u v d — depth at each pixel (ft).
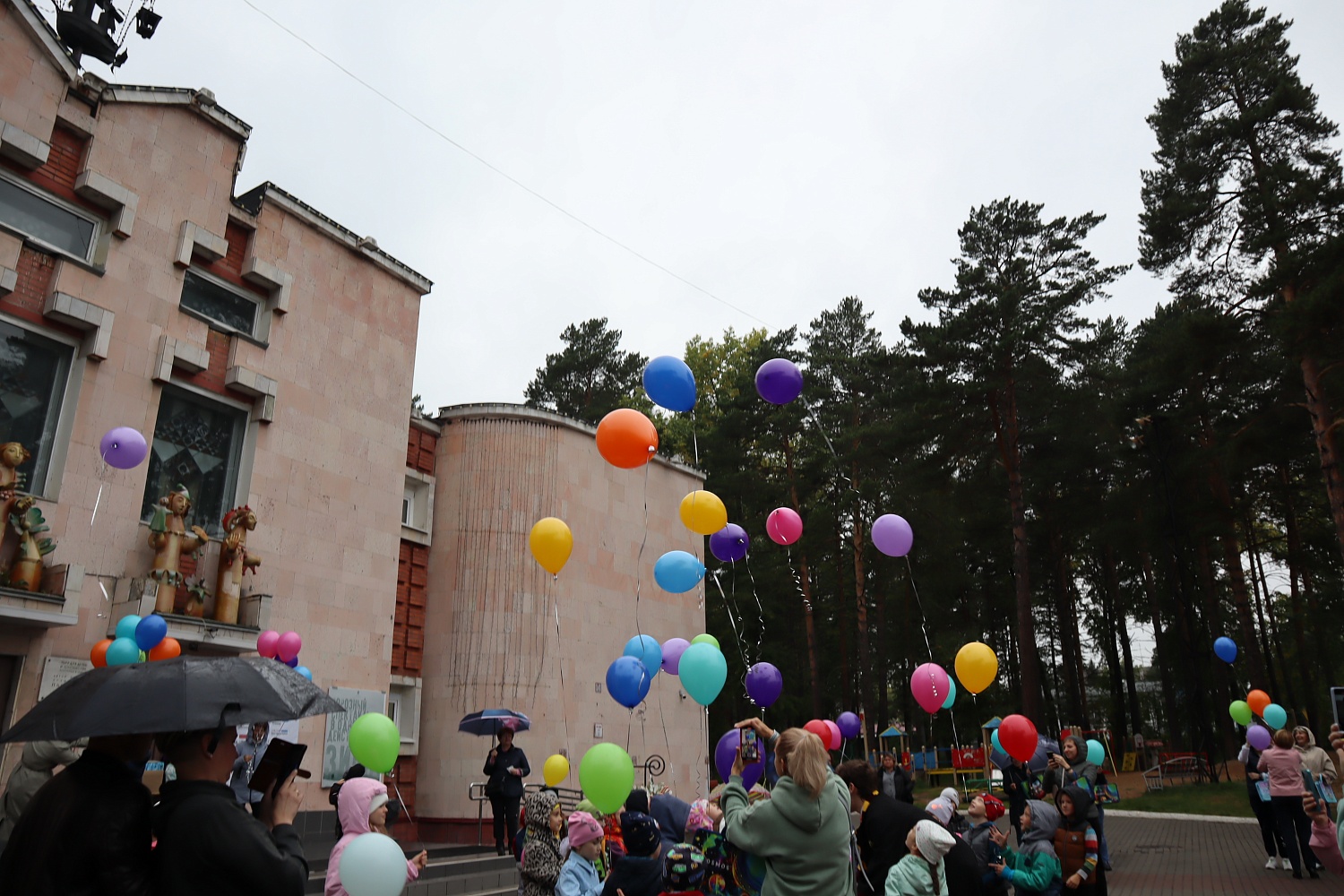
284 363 49.08
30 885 9.50
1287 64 83.41
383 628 52.13
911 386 104.01
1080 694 130.41
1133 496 104.68
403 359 57.26
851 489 118.42
